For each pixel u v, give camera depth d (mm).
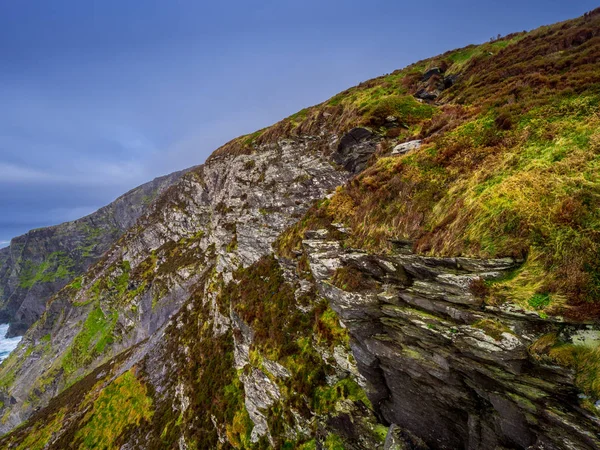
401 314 12828
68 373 74688
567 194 9805
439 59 45594
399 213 15273
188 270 69938
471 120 18156
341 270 16172
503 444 10117
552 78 18703
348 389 17734
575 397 8008
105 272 101688
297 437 19016
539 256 9422
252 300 30266
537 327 8992
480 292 10336
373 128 30031
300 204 39000
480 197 11930
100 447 38438
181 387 36781
